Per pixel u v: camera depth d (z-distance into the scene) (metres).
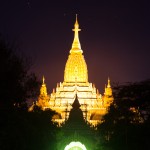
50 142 129.62
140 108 104.00
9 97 96.12
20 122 100.75
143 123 105.06
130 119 114.69
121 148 115.62
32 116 124.38
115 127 127.31
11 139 93.31
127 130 111.62
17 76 100.00
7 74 96.81
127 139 110.25
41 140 114.12
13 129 94.38
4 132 91.62
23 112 106.94
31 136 106.75
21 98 102.25
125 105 107.50
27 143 102.50
